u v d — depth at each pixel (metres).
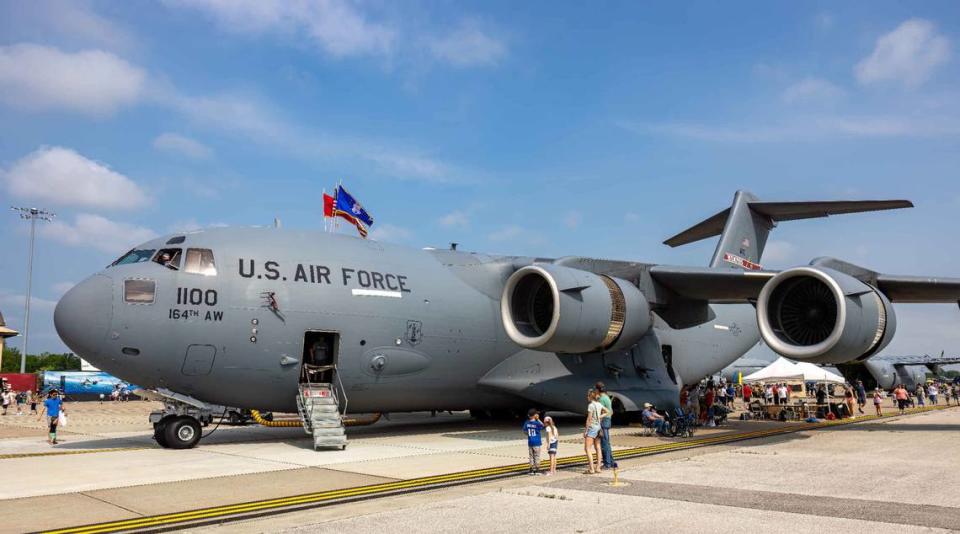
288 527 6.28
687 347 19.42
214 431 16.16
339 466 10.20
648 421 14.62
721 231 20.19
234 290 12.45
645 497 7.43
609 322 13.74
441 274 15.30
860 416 22.75
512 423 18.56
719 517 6.44
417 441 13.71
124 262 12.51
